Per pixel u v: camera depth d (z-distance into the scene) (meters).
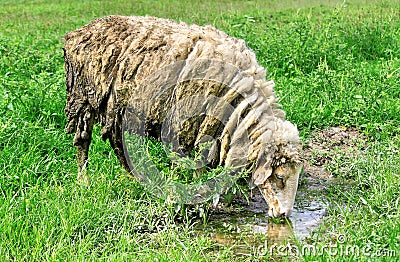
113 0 20.33
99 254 4.95
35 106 7.65
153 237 5.16
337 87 8.56
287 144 5.14
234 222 5.57
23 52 10.59
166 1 19.20
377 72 9.29
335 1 16.84
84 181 5.92
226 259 4.79
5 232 4.89
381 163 6.23
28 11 18.55
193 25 5.93
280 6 16.70
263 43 10.40
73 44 6.11
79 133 6.26
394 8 13.78
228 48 5.32
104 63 5.78
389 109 7.91
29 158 6.29
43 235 4.89
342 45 10.08
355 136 7.60
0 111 7.34
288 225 5.46
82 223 5.15
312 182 6.47
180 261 4.62
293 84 8.86
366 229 4.92
